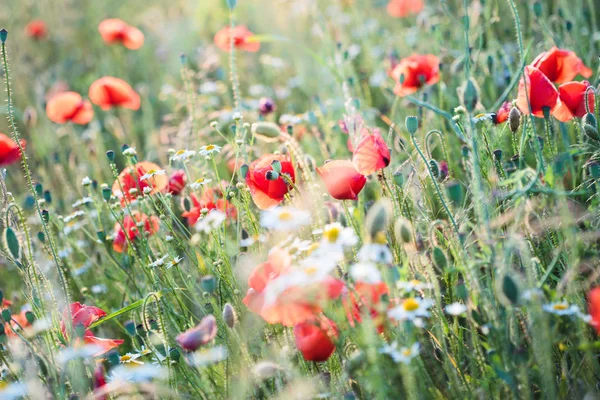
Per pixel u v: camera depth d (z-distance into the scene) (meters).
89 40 2.40
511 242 0.93
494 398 0.95
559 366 0.99
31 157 1.68
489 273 1.01
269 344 1.03
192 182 1.21
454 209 1.08
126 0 2.55
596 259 1.01
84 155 1.62
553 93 1.04
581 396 0.97
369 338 0.90
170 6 2.41
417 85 1.36
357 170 1.03
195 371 1.03
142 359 1.09
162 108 1.89
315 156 1.43
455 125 1.12
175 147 1.53
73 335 1.01
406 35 1.77
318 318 0.94
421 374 0.94
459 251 0.98
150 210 1.22
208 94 1.74
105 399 1.02
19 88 1.96
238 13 2.15
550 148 1.08
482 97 1.42
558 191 0.96
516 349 0.91
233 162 1.33
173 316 1.11
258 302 0.94
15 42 2.27
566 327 0.95
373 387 0.93
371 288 0.93
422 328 1.01
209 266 1.11
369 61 1.70
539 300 0.89
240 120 1.21
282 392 0.97
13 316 1.17
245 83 1.92
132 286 1.26
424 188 1.09
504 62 1.47
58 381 1.01
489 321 0.94
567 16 1.44
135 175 1.22
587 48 1.50
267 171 1.06
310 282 0.90
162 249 1.19
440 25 1.65
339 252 0.92
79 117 1.55
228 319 0.95
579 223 1.10
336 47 1.64
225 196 1.11
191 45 2.18
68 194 1.49
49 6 2.44
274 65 1.85
